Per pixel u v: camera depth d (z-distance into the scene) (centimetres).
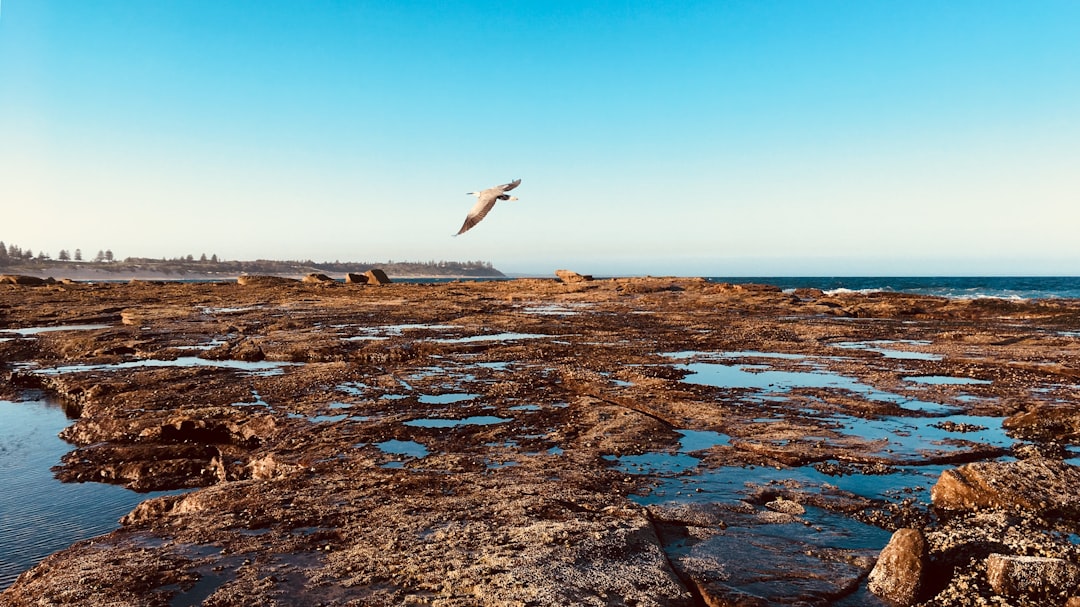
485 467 987
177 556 656
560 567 606
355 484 891
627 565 618
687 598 564
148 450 1196
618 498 834
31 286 6525
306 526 734
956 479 823
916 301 3950
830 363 1995
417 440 1148
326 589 573
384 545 670
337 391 1573
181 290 5622
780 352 2245
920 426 1238
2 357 2312
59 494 1010
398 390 1579
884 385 1630
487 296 5269
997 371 1817
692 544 690
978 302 3719
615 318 3450
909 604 568
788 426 1219
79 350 2378
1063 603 554
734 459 1030
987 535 693
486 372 1817
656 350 2273
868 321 3362
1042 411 1228
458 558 629
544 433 1189
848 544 701
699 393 1527
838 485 913
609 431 1185
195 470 1118
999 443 1127
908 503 832
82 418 1477
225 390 1608
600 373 1802
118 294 5062
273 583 587
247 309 3888
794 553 668
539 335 2733
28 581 628
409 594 561
